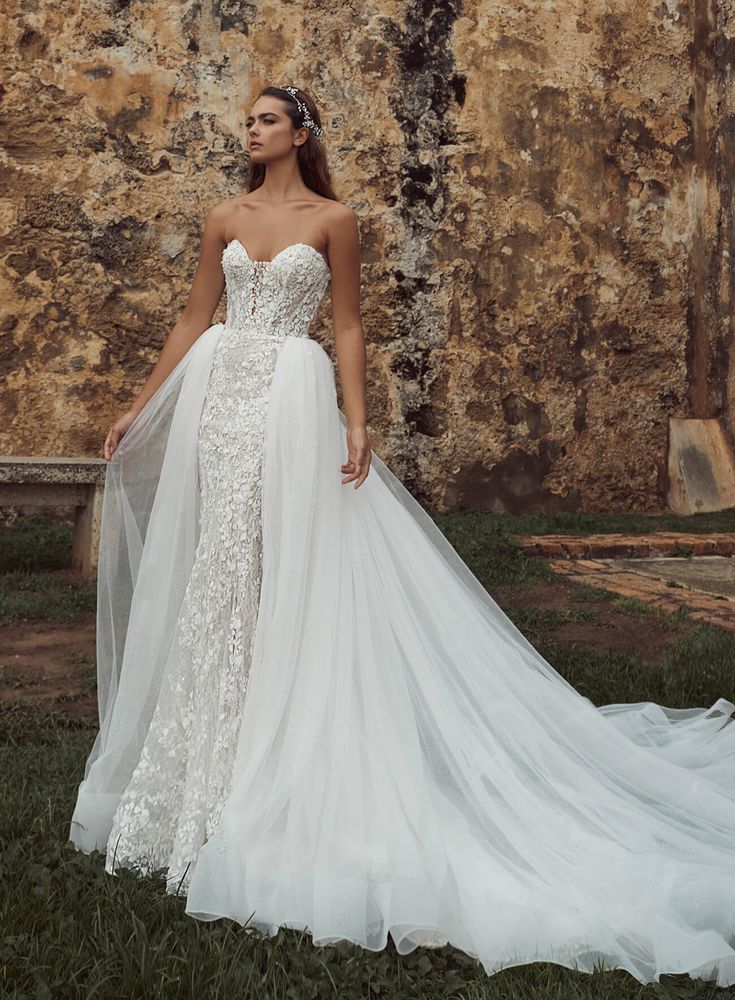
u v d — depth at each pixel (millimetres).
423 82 10656
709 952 2348
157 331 9820
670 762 3453
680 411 11805
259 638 2826
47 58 9375
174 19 9781
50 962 2195
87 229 9547
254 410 2965
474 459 10984
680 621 6109
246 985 2164
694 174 11719
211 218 3205
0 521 9422
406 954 2404
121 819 2852
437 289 10789
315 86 10328
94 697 4734
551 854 2682
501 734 3018
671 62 11531
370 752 2742
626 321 11500
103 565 3174
